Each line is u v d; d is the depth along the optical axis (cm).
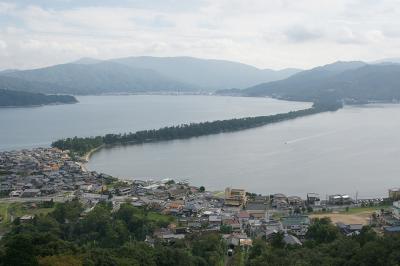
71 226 16988
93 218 17112
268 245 14888
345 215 19525
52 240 12525
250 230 17700
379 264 11162
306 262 12144
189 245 15712
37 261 10431
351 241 13212
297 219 18250
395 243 11875
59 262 10425
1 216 19625
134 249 13150
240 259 14025
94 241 16012
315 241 15062
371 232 14625
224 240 15938
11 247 10750
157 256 13000
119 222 17138
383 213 19238
